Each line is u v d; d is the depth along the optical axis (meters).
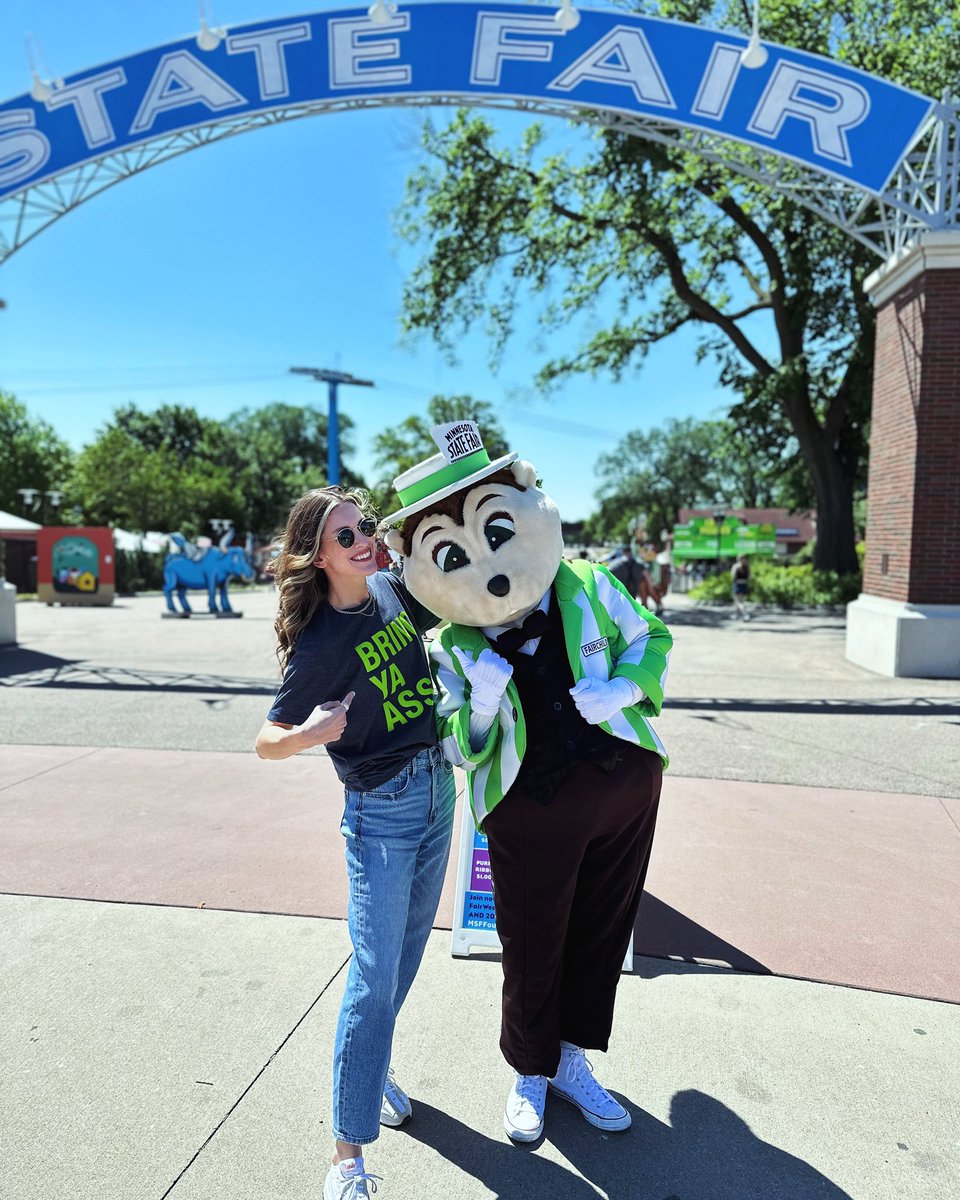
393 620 2.02
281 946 3.05
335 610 1.96
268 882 3.61
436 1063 2.40
